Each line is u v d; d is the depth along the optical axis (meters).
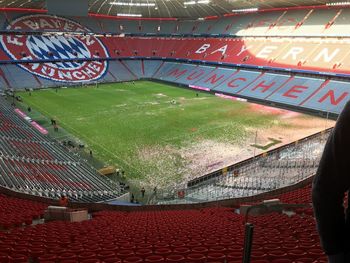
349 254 2.10
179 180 30.69
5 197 20.23
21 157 30.58
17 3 70.00
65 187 26.02
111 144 38.81
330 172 2.04
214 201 21.78
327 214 2.05
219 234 10.77
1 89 61.03
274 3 65.25
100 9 78.50
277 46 65.62
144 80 76.06
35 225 14.18
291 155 33.22
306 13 67.06
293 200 15.99
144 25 86.00
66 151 36.09
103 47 79.12
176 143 38.94
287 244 8.29
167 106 54.25
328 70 54.53
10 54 68.31
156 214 17.45
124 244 9.90
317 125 44.09
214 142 39.06
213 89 63.56
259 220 12.75
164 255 8.30
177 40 83.31
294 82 57.12
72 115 49.31
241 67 67.06
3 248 9.13
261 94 57.22
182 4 72.00
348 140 1.97
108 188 28.03
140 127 44.25
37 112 50.31
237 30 74.88
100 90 65.06
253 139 39.75
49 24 75.94
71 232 11.97
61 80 68.00
